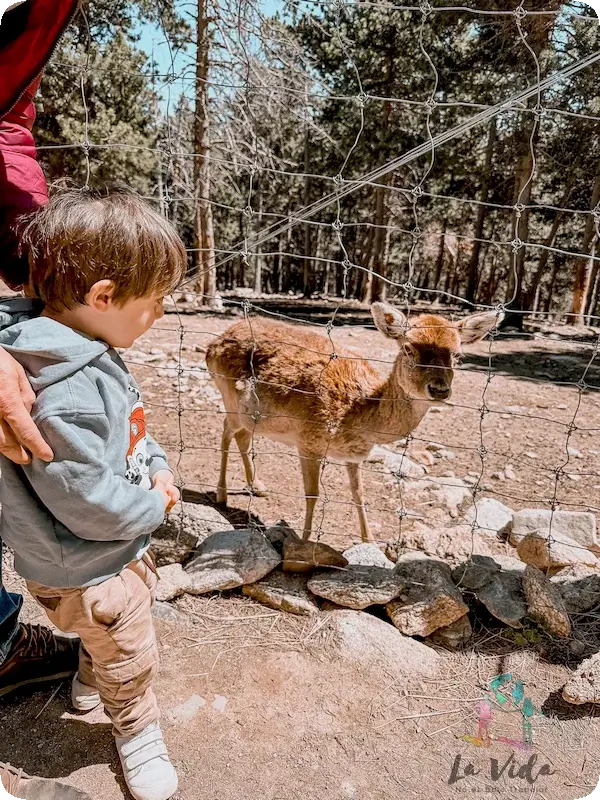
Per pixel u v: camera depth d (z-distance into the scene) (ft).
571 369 32.96
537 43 30.73
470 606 9.16
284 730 7.16
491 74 45.14
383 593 8.85
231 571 9.45
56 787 6.28
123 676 6.15
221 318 42.16
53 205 5.32
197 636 8.66
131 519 5.57
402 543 10.37
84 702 7.27
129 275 5.24
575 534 11.14
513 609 8.87
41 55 6.65
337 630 8.56
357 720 7.33
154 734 6.50
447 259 107.45
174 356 26.63
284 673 8.00
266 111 32.48
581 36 29.32
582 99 43.68
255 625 8.90
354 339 36.29
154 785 6.16
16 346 5.04
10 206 7.01
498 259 95.09
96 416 5.22
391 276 97.91
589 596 9.14
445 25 42.57
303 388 11.94
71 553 5.62
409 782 6.56
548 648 8.45
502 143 57.52
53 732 7.07
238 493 14.20
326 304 66.13
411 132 54.80
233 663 8.16
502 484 15.14
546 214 69.97
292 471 15.49
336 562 9.60
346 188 8.34
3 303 5.71
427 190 66.23
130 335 5.74
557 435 19.27
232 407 13.20
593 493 14.73
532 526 11.44
